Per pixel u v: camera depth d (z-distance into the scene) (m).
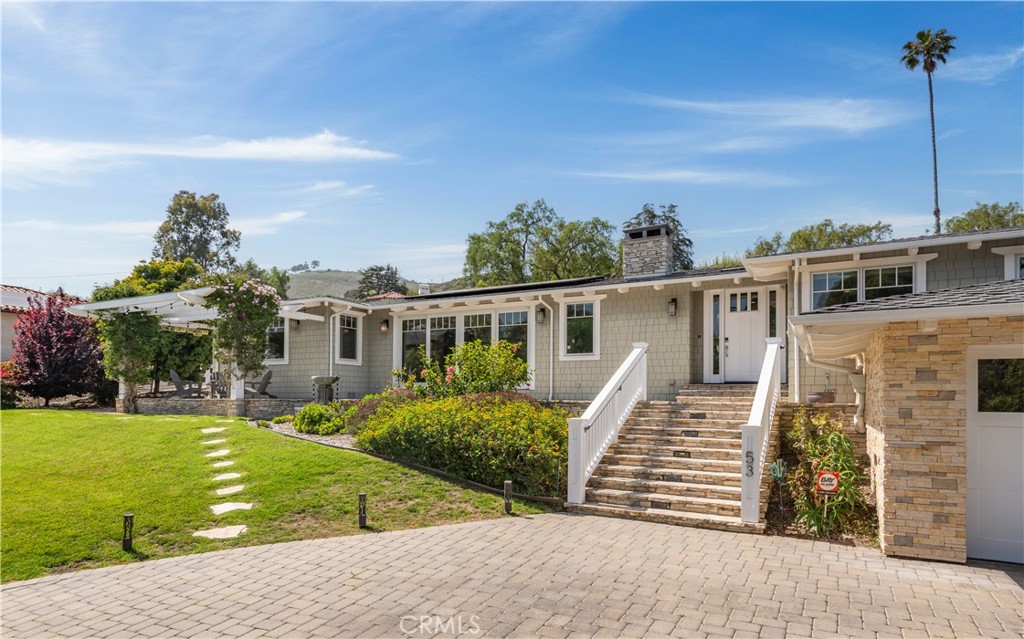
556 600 5.57
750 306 14.15
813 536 7.75
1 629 5.20
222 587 6.14
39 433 13.79
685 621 5.05
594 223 41.91
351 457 10.84
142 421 14.86
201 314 18.67
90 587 6.25
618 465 10.17
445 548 7.27
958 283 10.98
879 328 7.16
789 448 10.46
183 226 55.50
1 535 7.71
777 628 4.89
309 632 4.98
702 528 8.20
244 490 9.45
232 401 16.92
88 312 19.02
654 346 14.78
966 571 6.32
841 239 36.44
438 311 18.48
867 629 4.86
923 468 6.77
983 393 6.88
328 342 18.48
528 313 16.75
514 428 10.10
